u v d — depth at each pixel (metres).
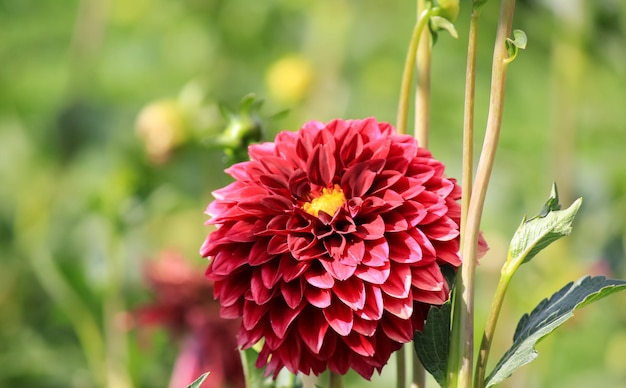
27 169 1.79
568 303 0.83
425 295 0.82
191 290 1.20
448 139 1.79
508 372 0.82
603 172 1.59
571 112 1.51
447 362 0.83
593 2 1.44
